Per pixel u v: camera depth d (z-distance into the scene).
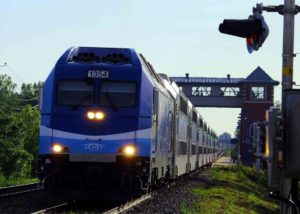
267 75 139.62
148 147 26.23
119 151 25.95
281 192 12.02
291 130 10.40
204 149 82.75
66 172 25.95
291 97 10.53
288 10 12.86
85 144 25.89
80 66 26.66
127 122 26.16
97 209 25.77
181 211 26.83
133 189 26.14
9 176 53.38
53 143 25.98
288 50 12.87
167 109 33.97
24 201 28.14
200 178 63.81
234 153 134.50
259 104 138.38
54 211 23.77
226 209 32.31
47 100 26.50
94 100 26.30
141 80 26.58
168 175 36.78
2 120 55.06
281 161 10.73
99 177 25.92
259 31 12.99
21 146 56.75
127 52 27.58
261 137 11.67
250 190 62.91
